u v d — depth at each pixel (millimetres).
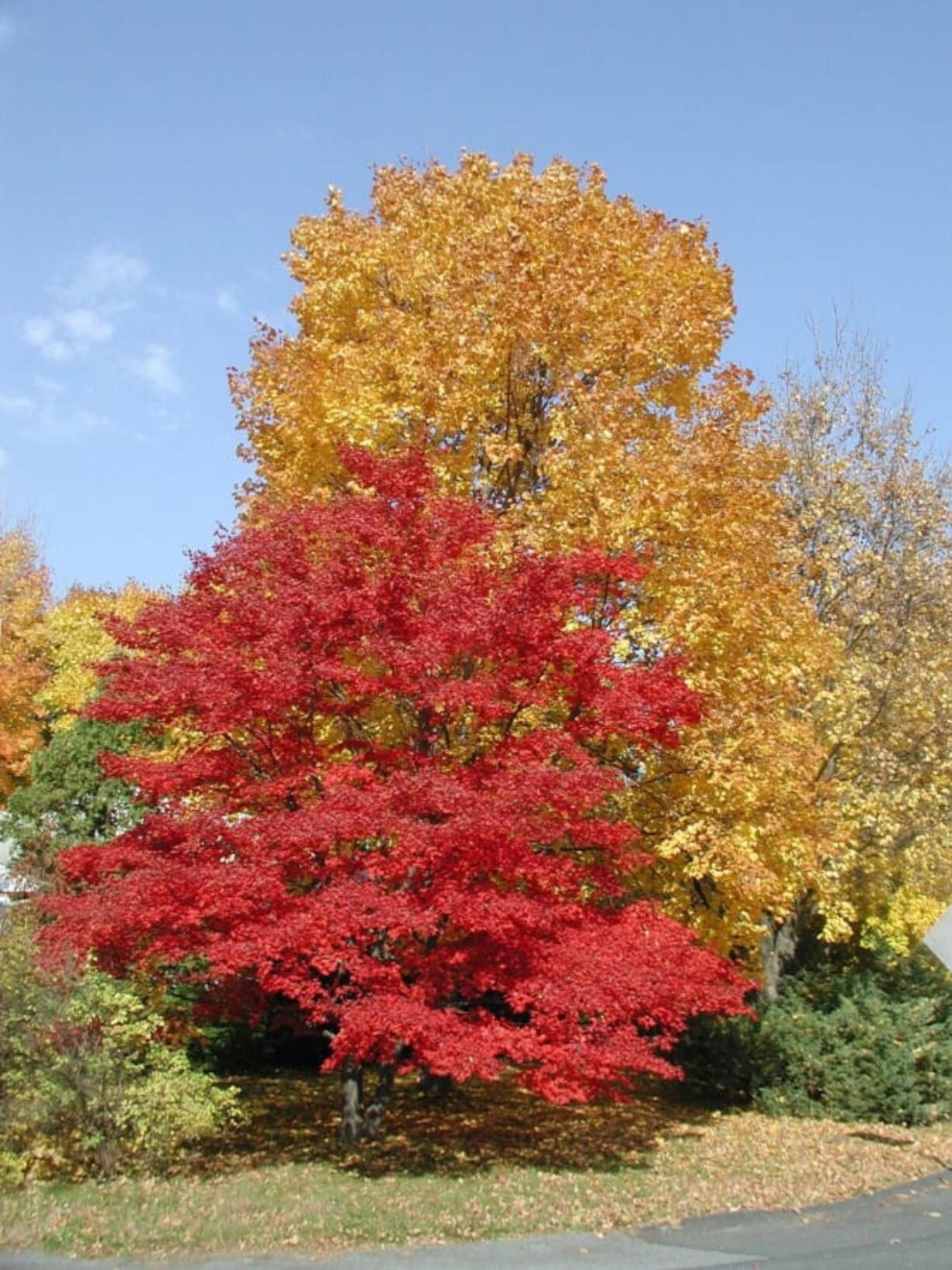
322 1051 18188
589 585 14133
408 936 11680
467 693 11094
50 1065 10672
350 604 11453
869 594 20016
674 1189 11195
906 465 21203
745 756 13984
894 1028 16062
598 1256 8875
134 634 12203
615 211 17250
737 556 14508
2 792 29828
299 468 16078
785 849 14203
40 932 11305
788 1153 13219
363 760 12156
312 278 17422
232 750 12383
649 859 12305
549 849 13773
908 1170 12469
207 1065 15594
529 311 15172
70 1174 10633
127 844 11742
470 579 12016
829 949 21875
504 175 17594
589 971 10602
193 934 10891
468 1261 8633
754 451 15930
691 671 13969
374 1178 11117
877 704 19250
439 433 15484
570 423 14805
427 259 16422
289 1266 8445
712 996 11617
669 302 16016
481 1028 10594
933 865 19766
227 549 12250
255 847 10750
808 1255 8977
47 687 33844
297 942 10078
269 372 16875
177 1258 8555
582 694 12359
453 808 10367
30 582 35188
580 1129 14281
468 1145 12922
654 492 13734
